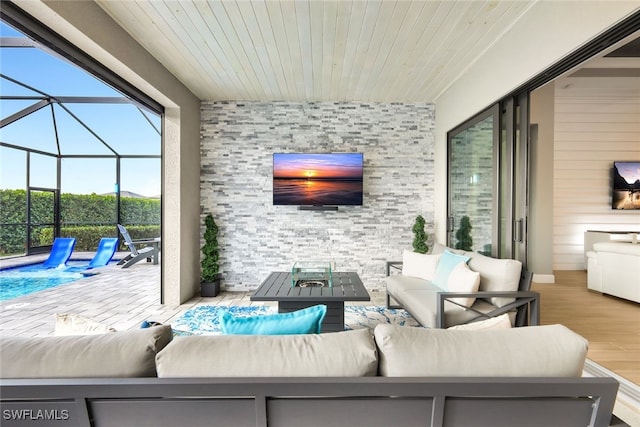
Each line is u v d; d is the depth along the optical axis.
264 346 0.94
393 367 0.92
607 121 5.67
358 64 3.41
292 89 4.15
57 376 0.89
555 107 5.71
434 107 4.61
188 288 4.14
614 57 4.02
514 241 2.81
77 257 7.04
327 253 4.59
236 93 4.29
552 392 0.85
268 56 3.23
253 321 1.12
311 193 4.42
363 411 0.87
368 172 4.61
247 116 4.55
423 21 2.61
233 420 0.87
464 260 2.84
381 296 4.30
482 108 3.19
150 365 0.94
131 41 2.83
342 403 0.86
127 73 2.90
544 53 2.26
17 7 1.92
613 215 5.74
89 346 0.93
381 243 4.62
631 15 1.63
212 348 0.92
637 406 1.74
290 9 2.46
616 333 2.76
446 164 4.21
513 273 2.44
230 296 4.31
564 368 0.91
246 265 4.58
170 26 2.69
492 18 2.56
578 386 0.84
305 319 1.12
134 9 2.45
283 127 4.56
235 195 4.56
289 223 4.59
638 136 5.66
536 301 2.31
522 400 0.87
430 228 4.62
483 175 3.29
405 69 3.54
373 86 4.04
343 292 2.65
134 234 7.61
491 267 2.58
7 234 6.49
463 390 0.84
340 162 4.42
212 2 2.37
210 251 4.36
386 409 0.86
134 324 3.18
